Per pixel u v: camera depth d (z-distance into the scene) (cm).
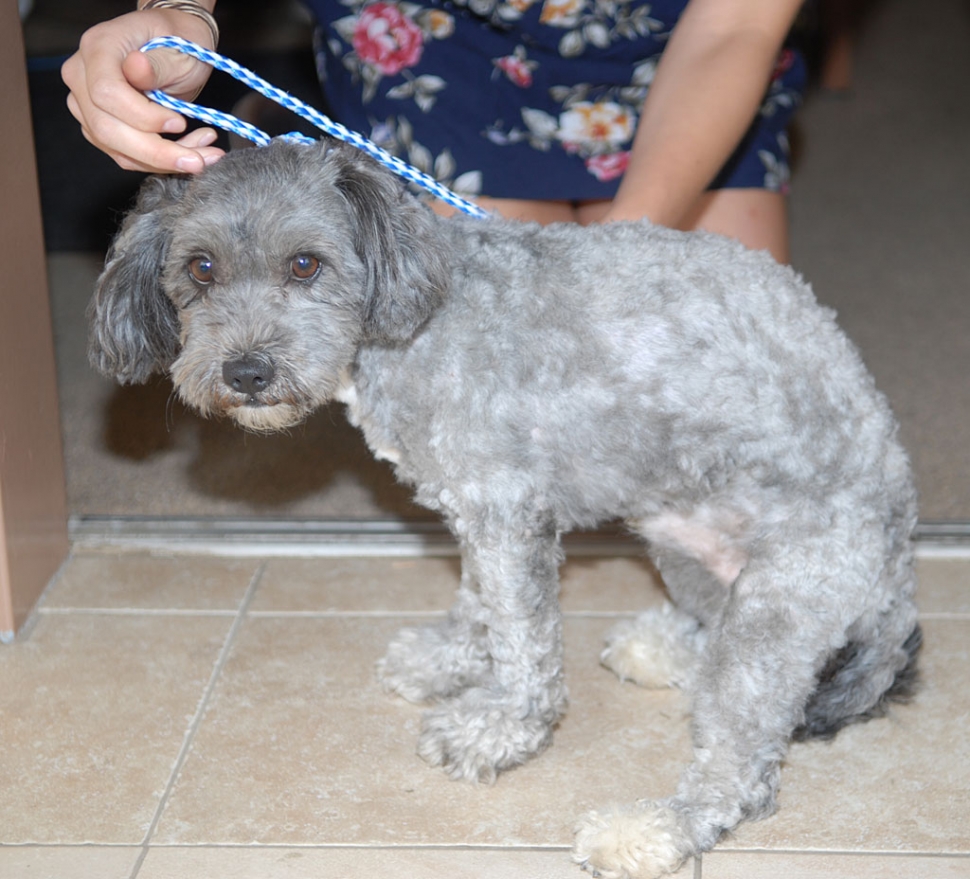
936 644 119
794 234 215
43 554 127
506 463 100
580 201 138
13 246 120
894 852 100
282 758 108
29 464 124
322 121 101
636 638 116
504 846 100
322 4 132
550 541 104
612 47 129
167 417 155
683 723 112
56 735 110
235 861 99
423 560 132
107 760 107
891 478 101
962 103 288
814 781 106
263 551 133
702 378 98
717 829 100
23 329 122
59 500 130
